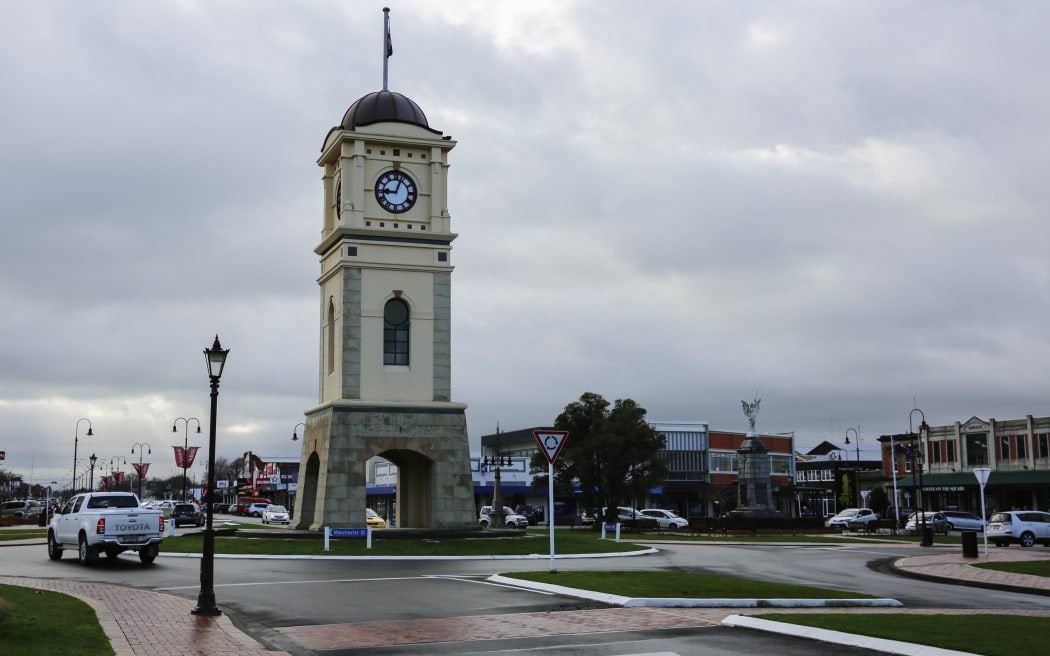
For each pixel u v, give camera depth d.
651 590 22.44
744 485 76.75
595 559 37.03
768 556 41.06
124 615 18.47
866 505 99.50
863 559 40.03
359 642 15.94
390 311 43.94
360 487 41.50
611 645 15.55
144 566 30.64
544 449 27.47
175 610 19.41
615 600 20.94
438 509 42.56
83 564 31.45
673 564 34.81
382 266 43.66
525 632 16.89
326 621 18.33
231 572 28.56
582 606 20.52
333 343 45.00
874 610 21.14
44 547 43.97
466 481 43.25
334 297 44.78
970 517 69.44
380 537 40.31
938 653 14.49
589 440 72.56
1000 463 87.81
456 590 23.39
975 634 16.11
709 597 21.64
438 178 45.00
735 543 53.56
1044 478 81.94
